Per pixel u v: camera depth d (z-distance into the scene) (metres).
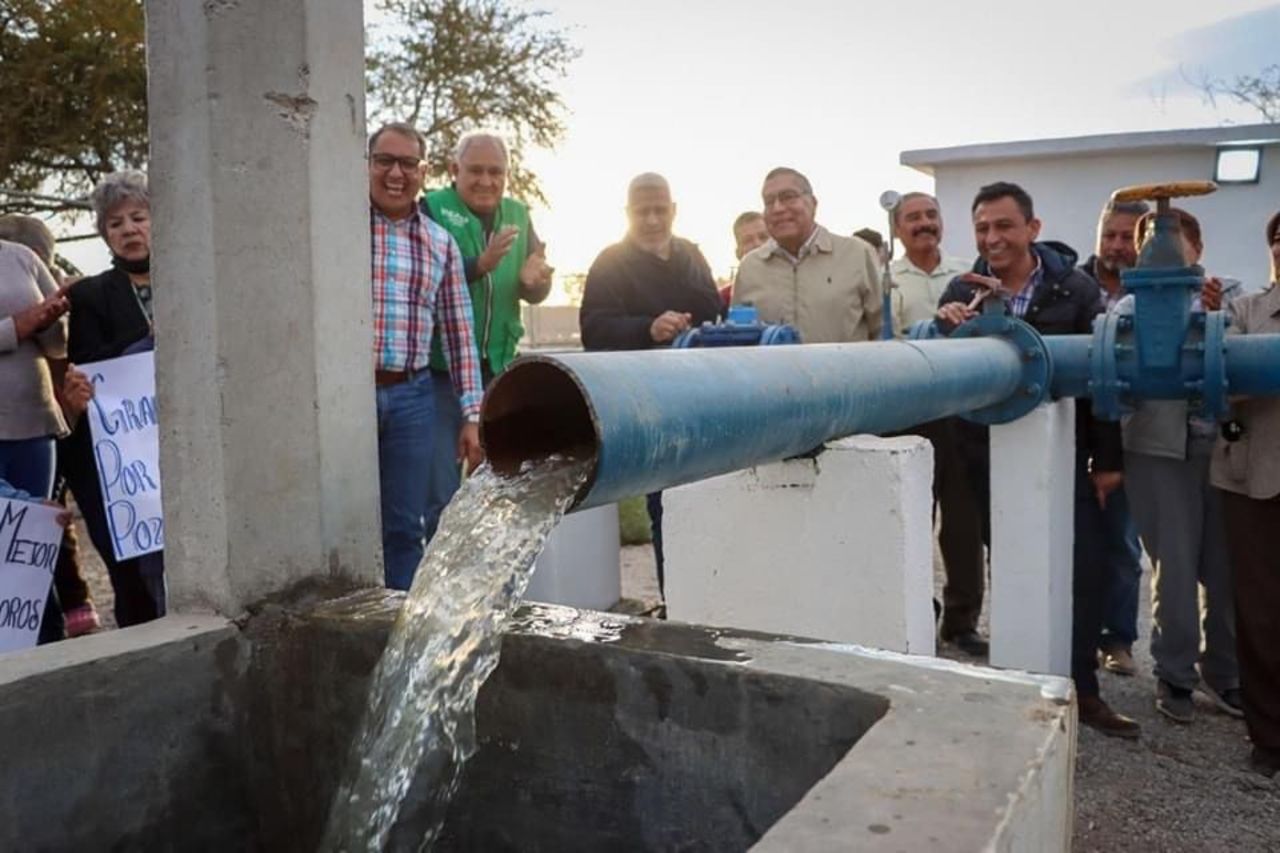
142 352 3.78
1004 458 3.50
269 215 2.03
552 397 1.61
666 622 1.83
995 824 1.12
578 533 4.94
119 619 3.95
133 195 3.76
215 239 1.95
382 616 1.97
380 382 3.73
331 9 2.13
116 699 1.80
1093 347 3.35
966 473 4.39
